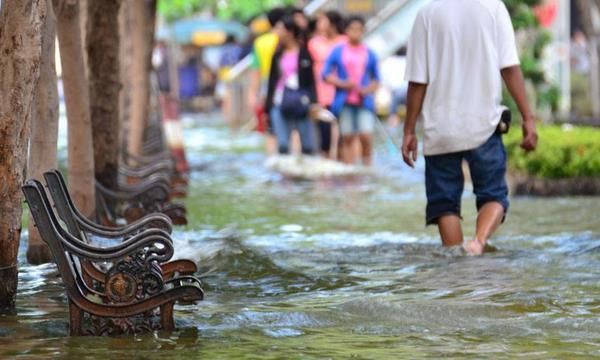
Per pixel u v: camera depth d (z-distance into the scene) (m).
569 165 27.77
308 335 12.84
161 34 91.81
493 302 14.41
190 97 91.62
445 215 18.38
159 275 12.65
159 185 22.45
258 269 16.73
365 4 50.69
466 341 12.55
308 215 24.50
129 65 33.97
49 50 17.06
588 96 55.19
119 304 12.62
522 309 14.05
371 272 16.78
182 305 14.30
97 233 15.05
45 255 17.25
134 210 21.17
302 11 36.06
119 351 12.02
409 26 49.78
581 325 13.15
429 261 17.58
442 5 18.28
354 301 14.23
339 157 37.66
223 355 11.90
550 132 29.95
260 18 69.12
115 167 22.77
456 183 18.42
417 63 18.30
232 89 67.94
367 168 35.75
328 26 38.56
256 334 12.83
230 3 92.25
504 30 18.23
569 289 15.20
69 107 19.88
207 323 13.29
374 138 51.06
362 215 24.50
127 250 12.55
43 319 13.46
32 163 17.17
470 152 18.25
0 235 13.74
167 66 64.50
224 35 91.75
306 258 18.00
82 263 14.26
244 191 30.03
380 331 13.03
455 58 18.17
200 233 20.50
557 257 17.62
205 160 40.72
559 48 53.09
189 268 14.27
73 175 19.95
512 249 18.56
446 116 18.19
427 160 18.47
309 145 36.34
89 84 22.52
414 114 18.53
